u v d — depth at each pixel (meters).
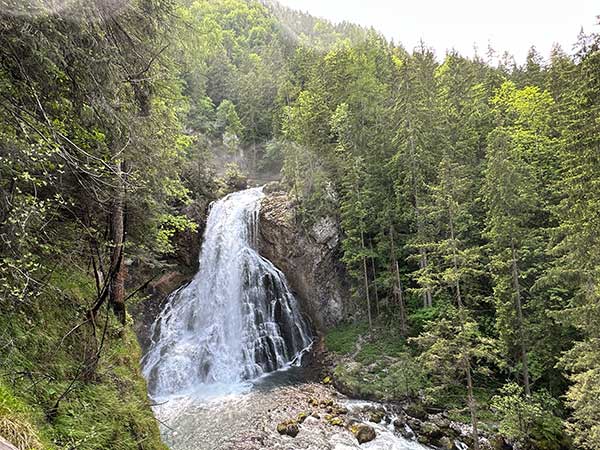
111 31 6.03
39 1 4.27
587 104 12.53
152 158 7.95
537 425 14.40
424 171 24.62
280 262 27.94
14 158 4.36
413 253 24.98
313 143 29.38
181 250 27.92
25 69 4.49
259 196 31.77
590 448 12.99
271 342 23.95
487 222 20.64
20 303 5.18
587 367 13.23
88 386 5.97
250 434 14.47
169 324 24.33
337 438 14.45
